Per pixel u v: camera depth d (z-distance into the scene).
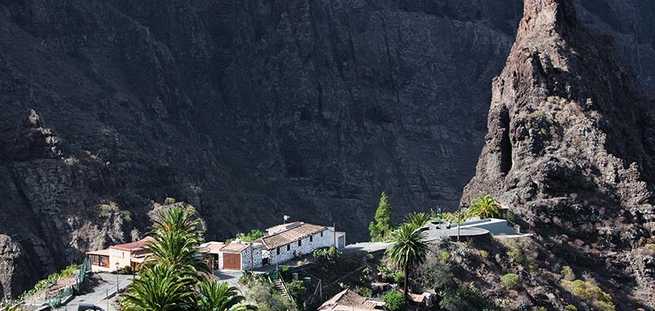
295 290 112.50
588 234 159.25
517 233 152.38
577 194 163.75
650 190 164.88
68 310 102.62
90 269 128.25
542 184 164.25
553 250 151.50
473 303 122.81
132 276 119.94
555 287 137.62
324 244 138.62
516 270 136.12
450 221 153.62
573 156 171.12
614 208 162.88
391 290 119.12
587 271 151.38
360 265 128.38
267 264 124.31
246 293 107.44
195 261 87.81
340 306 107.12
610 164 168.12
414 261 118.50
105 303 104.62
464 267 130.88
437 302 119.75
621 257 155.38
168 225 95.12
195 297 73.94
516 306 125.38
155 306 69.62
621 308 143.38
